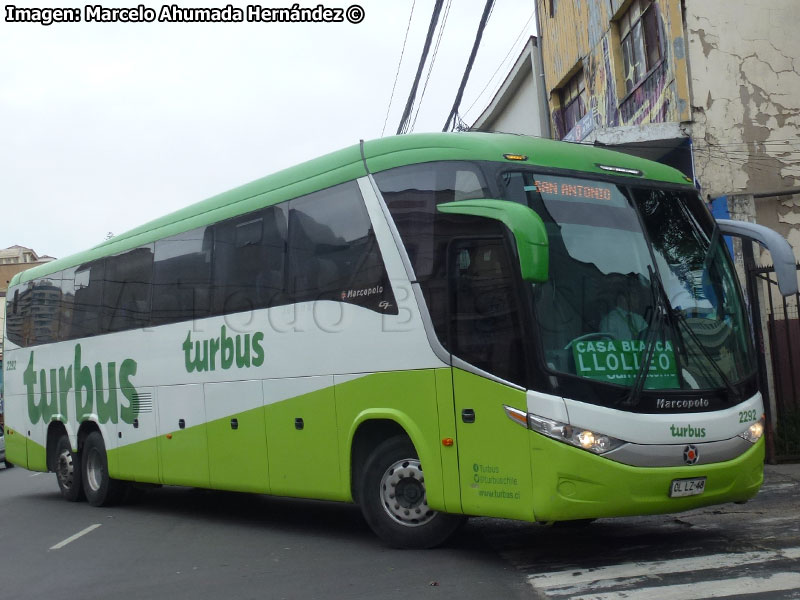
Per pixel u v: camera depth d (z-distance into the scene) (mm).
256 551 8398
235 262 9672
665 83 13883
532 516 6496
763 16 13406
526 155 7316
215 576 7406
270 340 8992
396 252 7637
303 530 9461
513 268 6738
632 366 6715
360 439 8008
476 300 7023
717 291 7477
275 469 8875
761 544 7188
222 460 9656
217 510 11594
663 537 7781
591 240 7086
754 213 12844
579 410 6445
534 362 6559
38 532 10641
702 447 6723
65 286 13453
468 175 7238
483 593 6133
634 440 6484
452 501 7062
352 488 8047
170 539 9469
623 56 16234
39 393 14008
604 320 6801
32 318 14414
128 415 11492
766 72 13312
